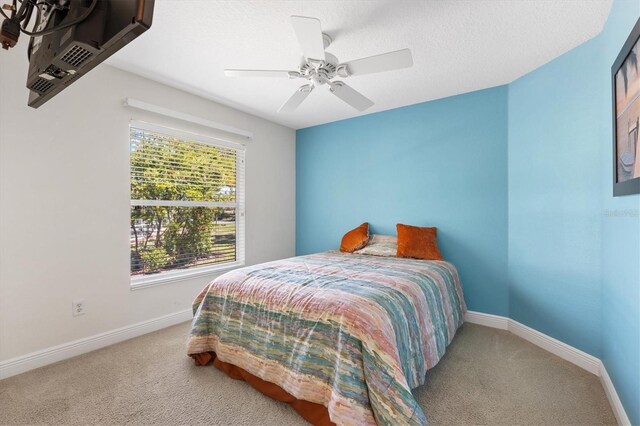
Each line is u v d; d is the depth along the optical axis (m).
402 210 3.32
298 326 1.56
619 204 1.57
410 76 2.54
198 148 3.06
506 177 2.69
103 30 0.85
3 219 1.88
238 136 3.43
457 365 2.04
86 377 1.87
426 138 3.14
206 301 2.01
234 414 1.53
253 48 2.13
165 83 2.71
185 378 1.85
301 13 1.74
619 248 1.56
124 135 2.46
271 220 3.89
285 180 4.10
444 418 1.50
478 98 2.83
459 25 1.84
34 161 1.99
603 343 1.84
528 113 2.47
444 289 2.25
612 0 1.62
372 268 2.32
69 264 2.16
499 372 1.94
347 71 1.85
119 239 2.43
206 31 1.93
